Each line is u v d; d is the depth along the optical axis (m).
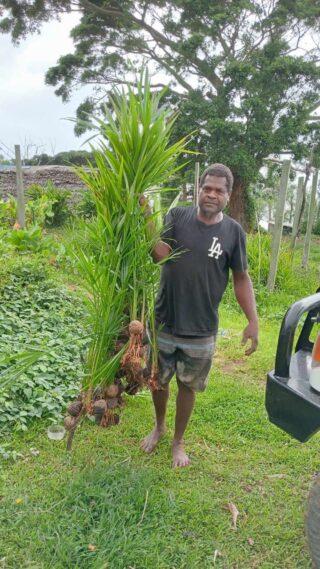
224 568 2.60
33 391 4.01
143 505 2.95
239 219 20.44
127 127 2.68
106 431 3.75
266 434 3.88
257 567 2.62
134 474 3.19
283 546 2.76
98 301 2.90
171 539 2.74
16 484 3.08
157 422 3.54
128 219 2.74
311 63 20.11
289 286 8.14
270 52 20.67
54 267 7.84
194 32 22.12
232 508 3.01
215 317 3.16
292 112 20.14
